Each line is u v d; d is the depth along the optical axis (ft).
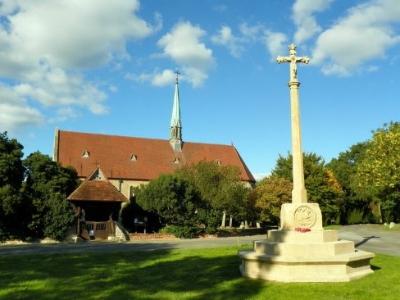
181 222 162.91
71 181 169.58
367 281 46.91
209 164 181.98
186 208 164.14
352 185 252.42
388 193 191.52
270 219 194.90
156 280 49.90
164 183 163.43
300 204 56.08
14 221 140.46
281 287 43.96
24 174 151.94
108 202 159.84
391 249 88.48
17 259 73.82
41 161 155.43
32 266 64.13
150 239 153.79
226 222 222.07
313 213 55.93
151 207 165.37
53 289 44.86
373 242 105.81
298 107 59.52
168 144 278.67
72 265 65.26
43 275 54.90
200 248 94.27
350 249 52.85
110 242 138.10
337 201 236.02
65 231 147.02
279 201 187.42
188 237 159.74
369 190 207.41
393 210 206.90
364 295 40.37
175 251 86.99
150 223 186.70
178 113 282.97
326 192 224.33
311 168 224.12
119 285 46.85
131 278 51.75
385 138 183.62
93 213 164.86
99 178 167.73
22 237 141.18
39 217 142.82
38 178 153.69
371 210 266.98
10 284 48.19
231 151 293.02
